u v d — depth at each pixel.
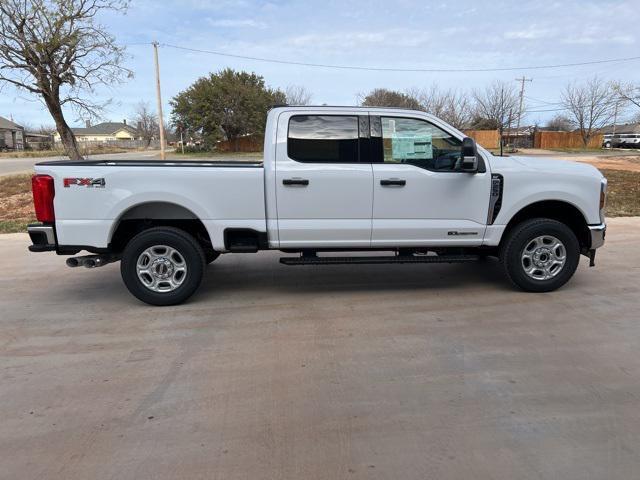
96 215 4.97
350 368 3.77
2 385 3.56
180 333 4.51
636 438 2.86
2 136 69.56
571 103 54.38
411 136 5.21
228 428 2.99
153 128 85.69
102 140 97.62
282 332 4.50
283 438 2.88
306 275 6.43
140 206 5.20
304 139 5.11
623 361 3.85
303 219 5.15
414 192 5.19
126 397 3.37
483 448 2.77
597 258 7.14
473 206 5.28
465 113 44.78
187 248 5.14
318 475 2.56
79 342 4.33
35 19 14.91
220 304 5.32
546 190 5.29
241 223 5.12
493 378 3.59
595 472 2.56
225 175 5.04
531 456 2.70
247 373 3.71
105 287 6.05
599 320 4.70
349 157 5.16
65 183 4.91
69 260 5.07
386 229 5.24
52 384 3.57
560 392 3.38
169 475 2.56
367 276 6.34
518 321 4.70
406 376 3.63
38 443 2.86
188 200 5.03
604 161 28.33
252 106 47.09
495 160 5.48
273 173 5.05
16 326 4.73
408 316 4.88
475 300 5.32
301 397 3.35
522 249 5.39
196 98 47.19
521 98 55.81
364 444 2.81
